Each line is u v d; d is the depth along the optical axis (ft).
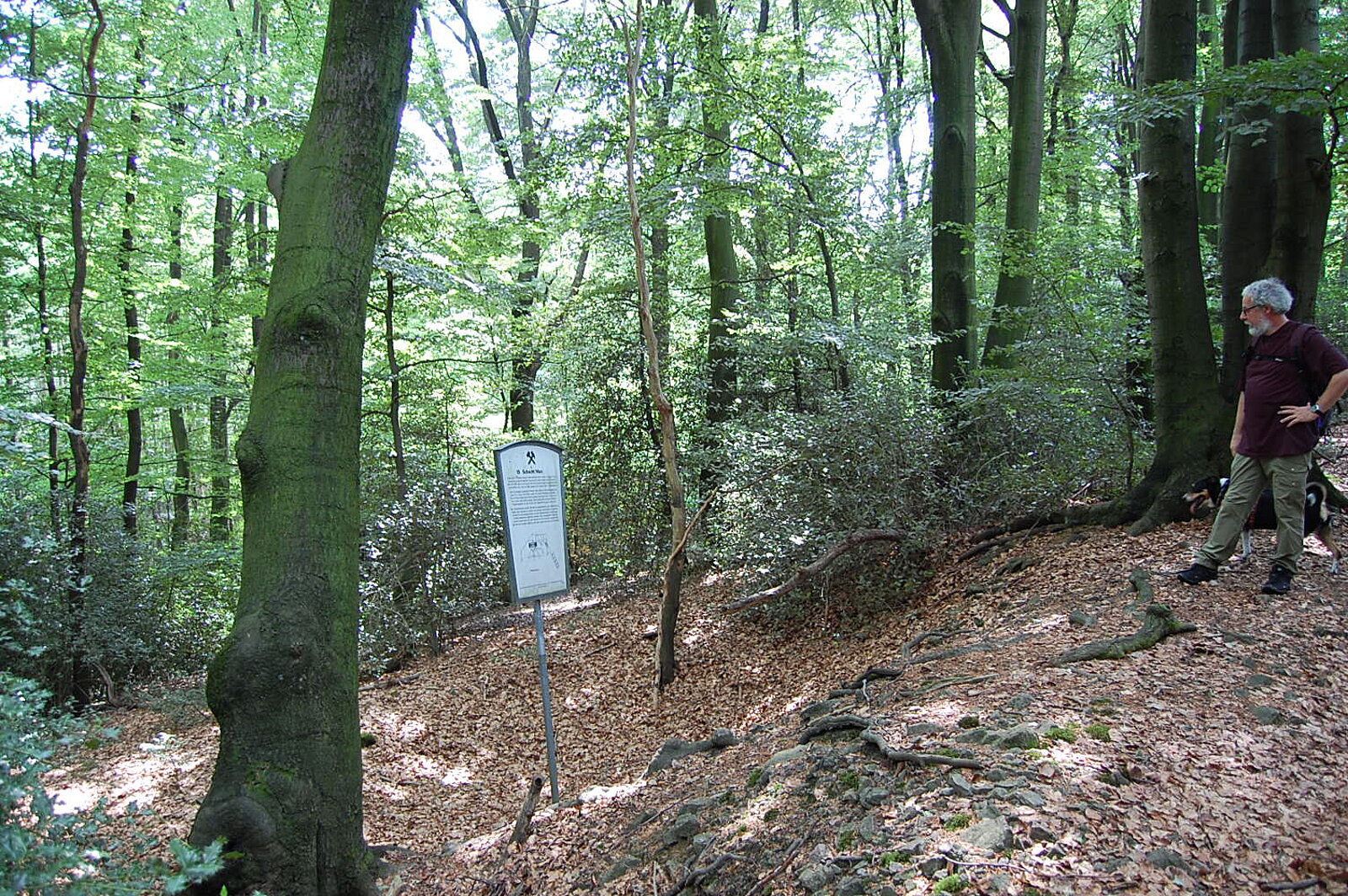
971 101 33.27
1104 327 27.14
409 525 35.55
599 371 46.09
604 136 39.52
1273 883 8.65
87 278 42.09
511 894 14.16
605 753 23.26
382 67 14.06
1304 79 18.30
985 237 36.81
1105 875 8.95
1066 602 18.86
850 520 27.37
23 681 7.87
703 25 38.34
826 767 13.05
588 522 45.21
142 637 33.50
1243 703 12.56
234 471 53.78
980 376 29.43
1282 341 16.47
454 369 51.47
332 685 12.84
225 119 41.55
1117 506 23.31
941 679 16.20
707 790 15.10
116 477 51.11
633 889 12.53
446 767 23.29
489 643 35.76
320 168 13.78
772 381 46.55
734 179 36.91
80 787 21.20
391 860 17.06
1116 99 22.62
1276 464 16.46
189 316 49.14
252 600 12.75
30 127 36.32
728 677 26.14
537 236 45.14
